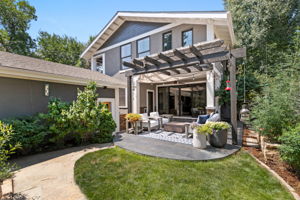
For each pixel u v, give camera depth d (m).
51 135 5.52
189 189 2.62
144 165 3.57
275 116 3.87
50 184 3.00
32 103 5.30
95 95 5.89
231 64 4.70
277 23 11.60
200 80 9.99
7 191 2.77
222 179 2.90
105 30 11.94
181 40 8.74
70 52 24.53
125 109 10.85
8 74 4.53
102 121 5.97
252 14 12.12
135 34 11.01
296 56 5.39
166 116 10.09
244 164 3.51
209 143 4.73
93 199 2.48
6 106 4.70
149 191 2.61
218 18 6.83
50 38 22.69
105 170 3.41
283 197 2.40
